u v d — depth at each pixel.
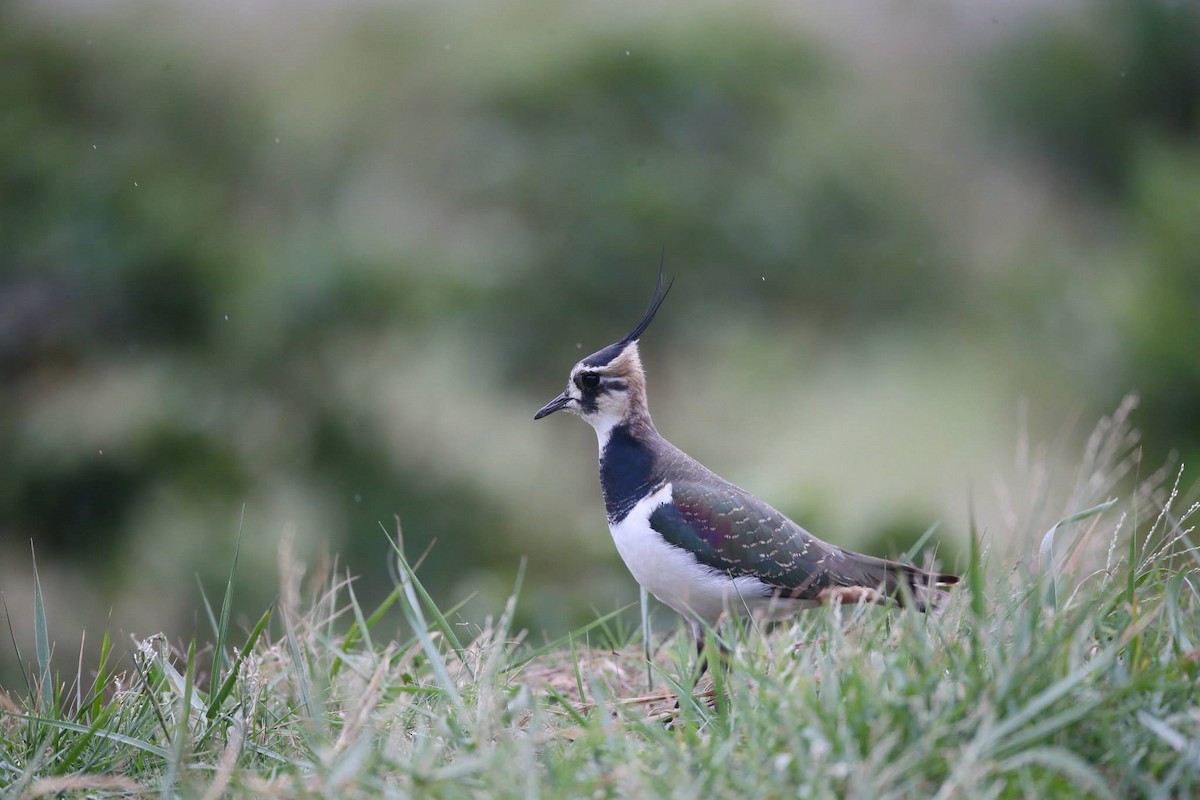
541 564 16.59
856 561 8.04
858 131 22.97
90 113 19.58
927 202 23.28
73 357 17.41
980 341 21.72
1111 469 10.75
